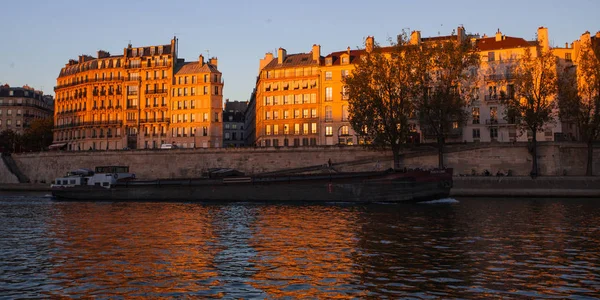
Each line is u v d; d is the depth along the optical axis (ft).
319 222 100.58
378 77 191.01
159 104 325.83
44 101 476.95
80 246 73.56
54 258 64.44
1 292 48.16
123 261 62.08
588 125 177.99
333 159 219.82
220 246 72.54
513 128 232.12
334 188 158.51
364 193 154.61
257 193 169.07
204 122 313.94
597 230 87.51
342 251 67.51
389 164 207.72
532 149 189.88
